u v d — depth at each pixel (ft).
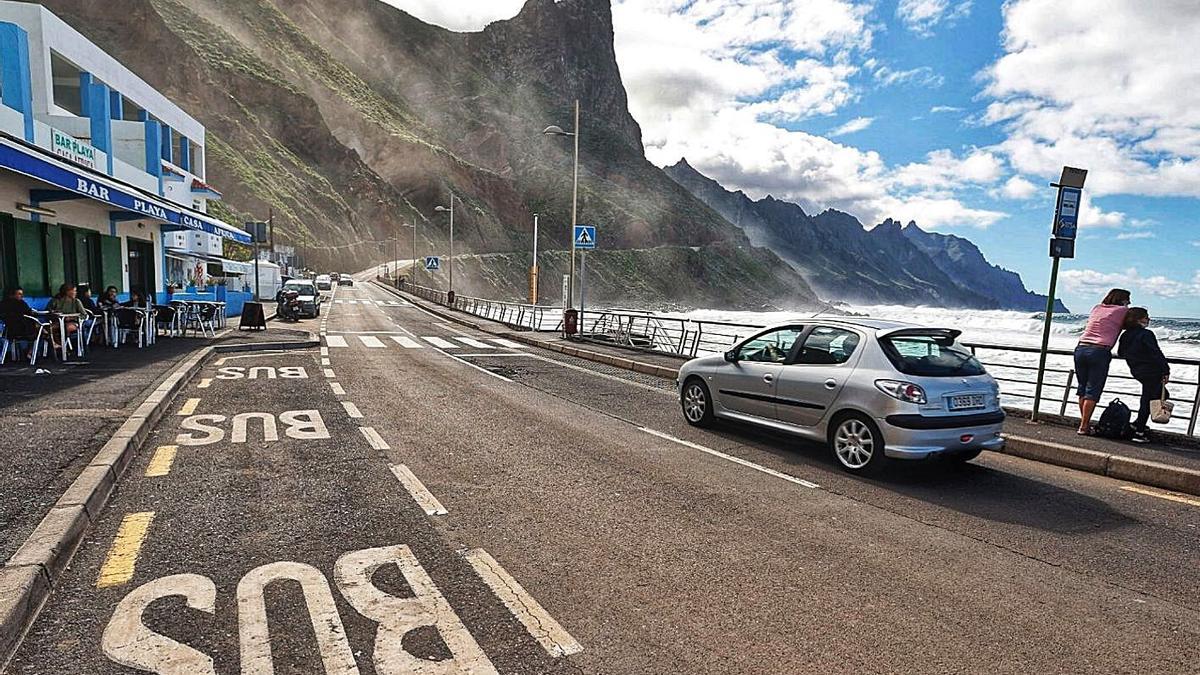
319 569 12.35
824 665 9.73
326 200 372.79
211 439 22.13
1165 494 19.62
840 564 13.55
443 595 11.51
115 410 23.75
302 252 287.28
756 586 12.37
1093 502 18.57
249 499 16.16
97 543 13.19
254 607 10.80
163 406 26.22
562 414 29.40
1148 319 25.12
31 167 32.89
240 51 450.30
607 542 14.33
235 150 319.47
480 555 13.34
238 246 192.54
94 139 60.49
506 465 20.30
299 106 437.58
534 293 109.19
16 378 30.58
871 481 19.97
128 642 9.62
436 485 17.94
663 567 13.11
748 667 9.61
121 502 15.65
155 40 316.60
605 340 66.18
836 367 21.76
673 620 10.96
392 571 12.41
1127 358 25.14
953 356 21.25
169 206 53.93
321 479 18.06
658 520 15.85
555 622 10.75
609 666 9.51
